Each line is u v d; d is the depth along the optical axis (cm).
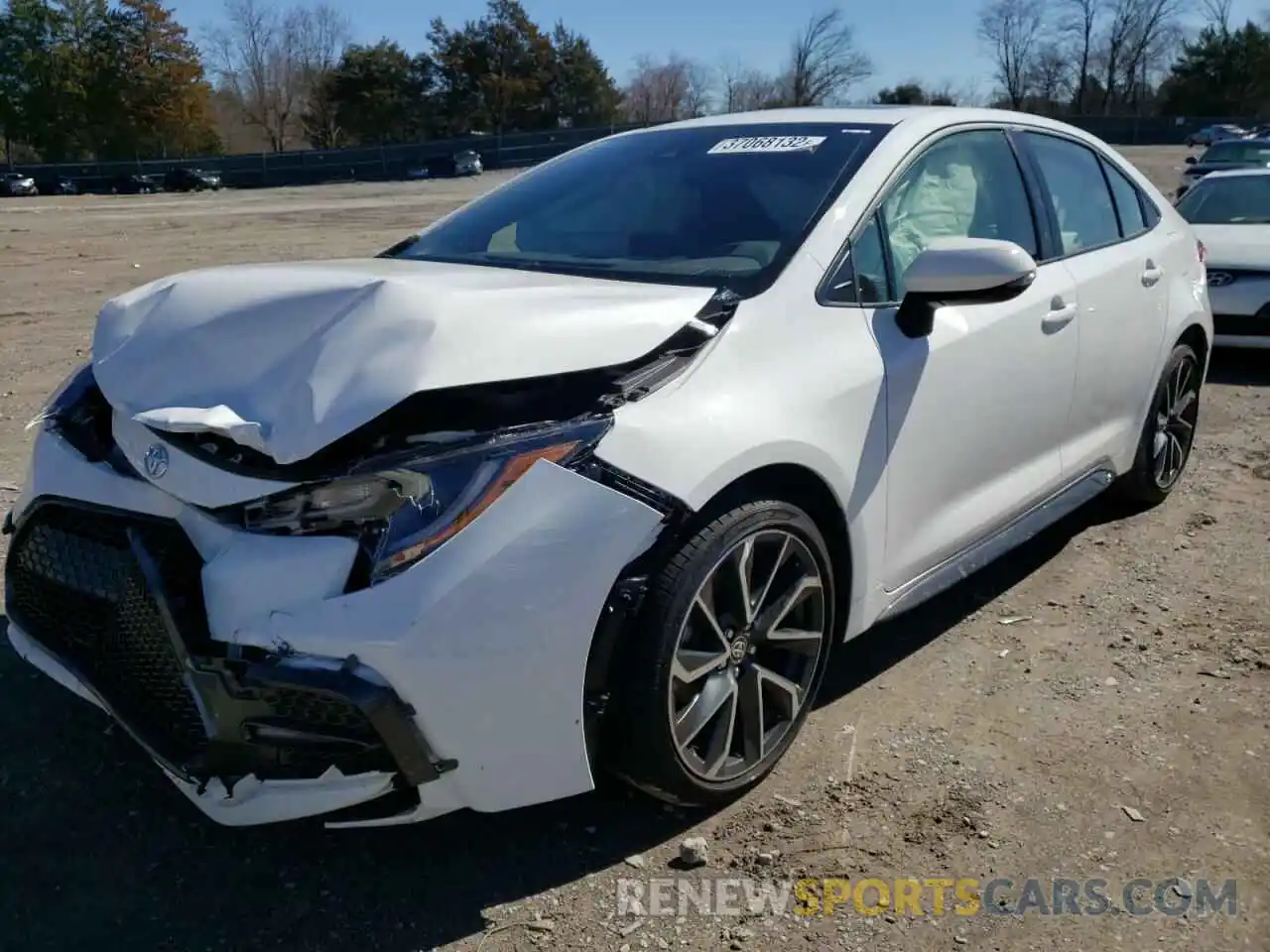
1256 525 493
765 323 286
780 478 281
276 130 8450
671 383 260
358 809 244
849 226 318
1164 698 346
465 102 7531
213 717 234
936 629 396
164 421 242
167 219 2688
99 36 6969
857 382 298
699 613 266
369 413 229
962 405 339
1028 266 296
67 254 1742
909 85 6109
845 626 314
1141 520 502
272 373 246
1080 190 435
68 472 270
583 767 249
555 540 234
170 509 247
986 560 365
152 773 303
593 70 7650
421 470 229
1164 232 485
